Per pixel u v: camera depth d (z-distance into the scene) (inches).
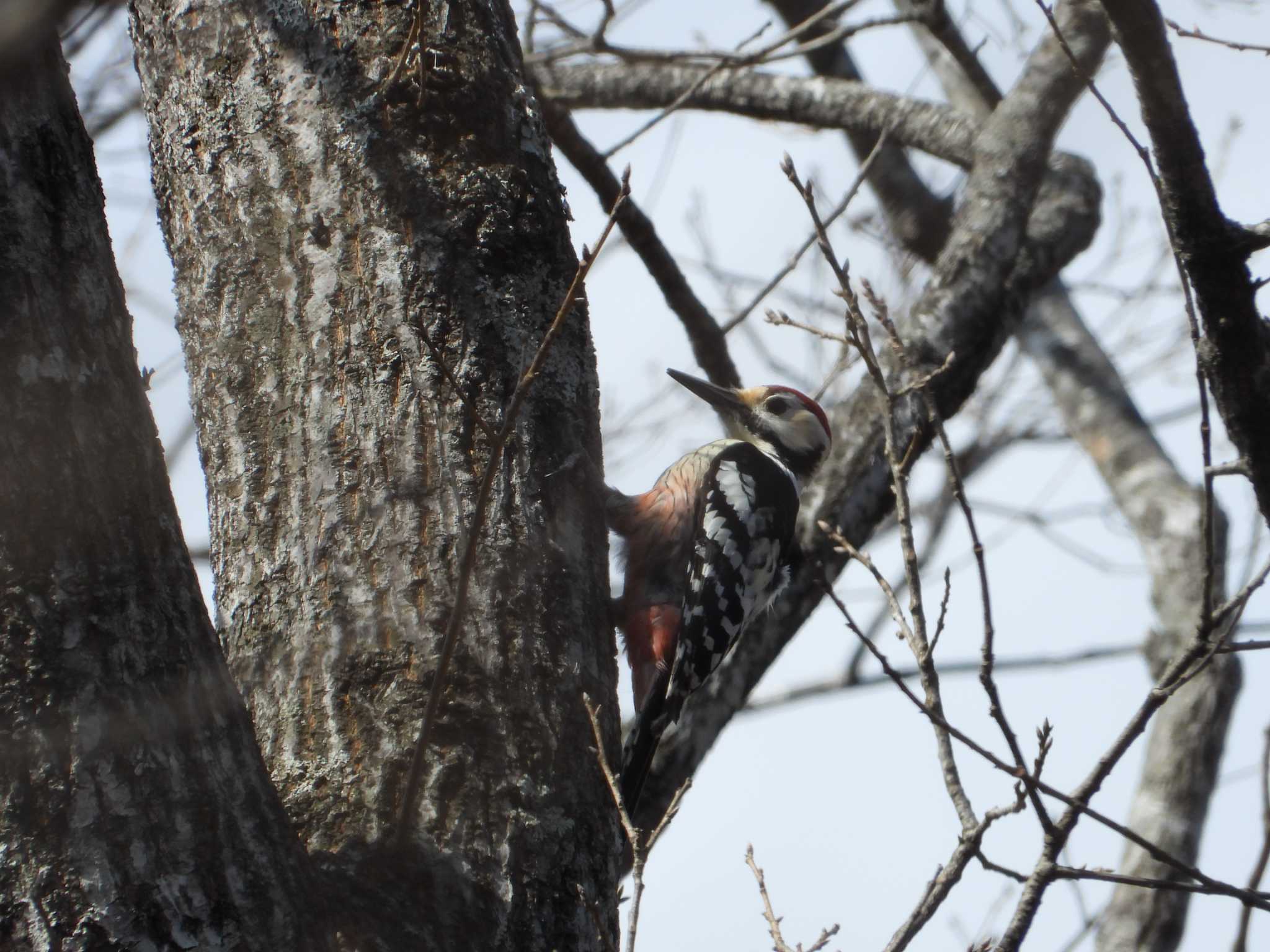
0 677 190.4
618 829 270.4
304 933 205.3
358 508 267.1
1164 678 262.1
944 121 584.4
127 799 193.5
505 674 259.1
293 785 248.7
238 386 279.1
